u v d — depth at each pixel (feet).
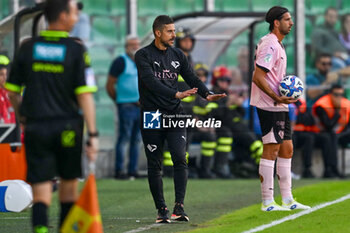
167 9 168.86
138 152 146.51
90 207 58.34
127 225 88.69
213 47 165.07
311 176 153.28
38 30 129.39
